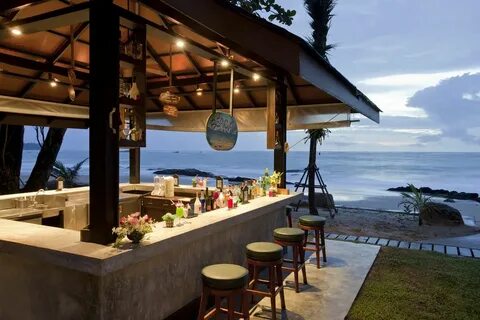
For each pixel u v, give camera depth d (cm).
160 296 278
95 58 227
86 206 436
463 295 390
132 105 261
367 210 1009
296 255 386
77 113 587
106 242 230
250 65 474
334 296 379
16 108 501
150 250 233
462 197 1514
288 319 327
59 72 436
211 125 400
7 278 260
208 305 345
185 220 310
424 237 697
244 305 261
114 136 233
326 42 930
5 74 442
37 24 271
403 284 420
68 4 325
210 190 506
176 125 725
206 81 523
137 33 266
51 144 833
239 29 330
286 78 553
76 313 230
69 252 214
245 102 665
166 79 557
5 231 266
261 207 394
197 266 325
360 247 577
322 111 632
